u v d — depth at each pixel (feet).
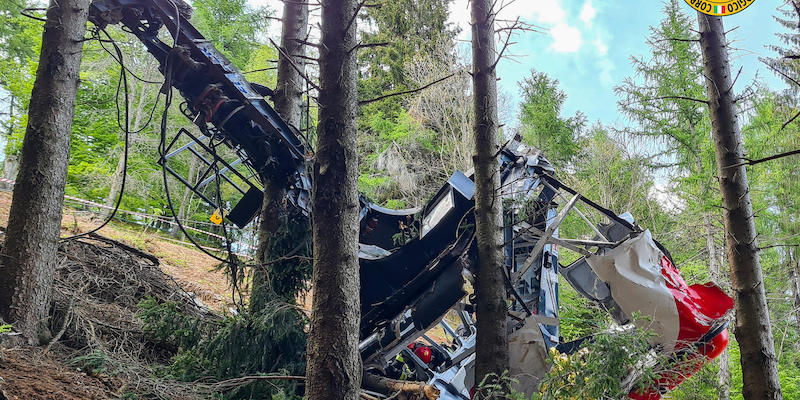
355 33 20.67
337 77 19.95
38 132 23.85
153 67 81.41
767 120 68.08
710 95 28.71
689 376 27.25
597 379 20.61
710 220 62.03
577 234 81.15
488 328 23.94
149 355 27.27
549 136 92.48
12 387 18.16
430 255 29.25
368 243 33.06
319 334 18.22
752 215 27.09
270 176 30.14
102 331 26.58
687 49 69.51
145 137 79.36
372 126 87.66
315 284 18.79
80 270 30.60
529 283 31.78
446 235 28.99
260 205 31.55
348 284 18.75
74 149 77.00
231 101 27.84
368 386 29.99
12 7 85.56
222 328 27.32
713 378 27.40
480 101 25.71
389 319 28.84
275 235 29.81
